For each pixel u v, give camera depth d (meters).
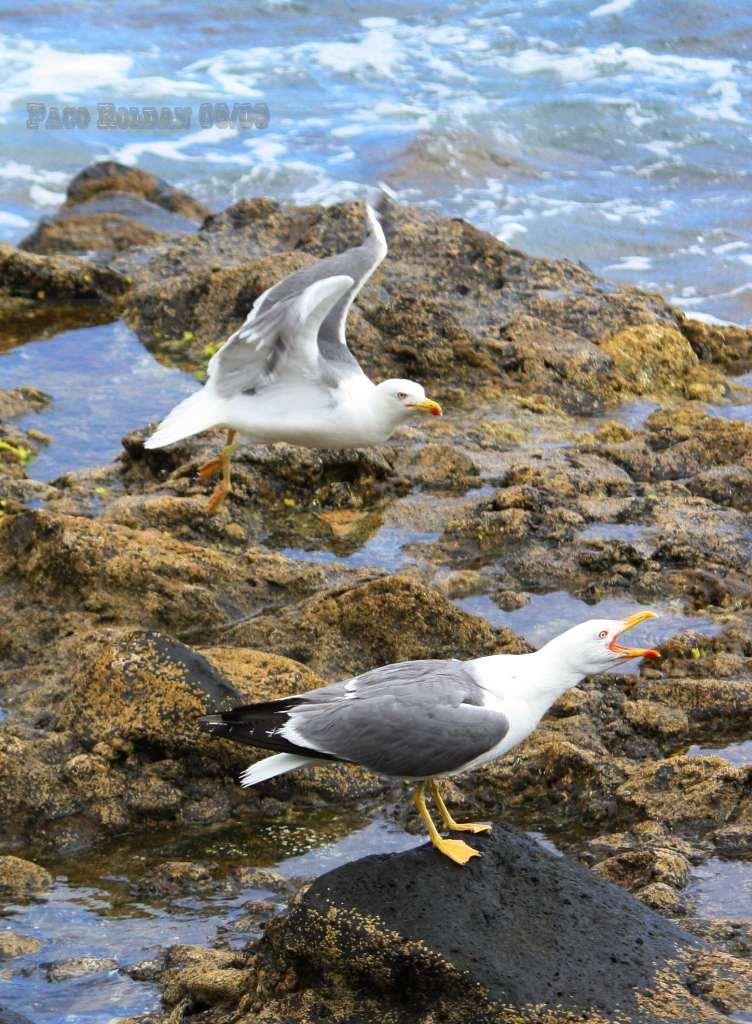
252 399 11.38
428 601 12.05
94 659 10.68
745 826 9.68
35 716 10.77
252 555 13.33
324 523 14.68
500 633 12.20
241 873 9.30
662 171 26.84
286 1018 7.19
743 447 16.31
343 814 10.16
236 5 35.34
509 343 18.72
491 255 20.67
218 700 10.32
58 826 9.86
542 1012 6.90
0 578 12.82
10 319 20.20
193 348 19.39
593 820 10.06
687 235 24.36
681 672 11.90
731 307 22.06
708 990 7.14
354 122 28.97
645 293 20.50
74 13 34.88
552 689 7.83
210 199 26.45
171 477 14.99
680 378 18.88
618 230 24.56
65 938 8.64
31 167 27.39
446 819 7.90
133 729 10.20
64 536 12.62
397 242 20.77
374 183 26.59
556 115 28.89
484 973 7.00
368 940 7.14
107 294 20.98
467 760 7.61
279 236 22.17
